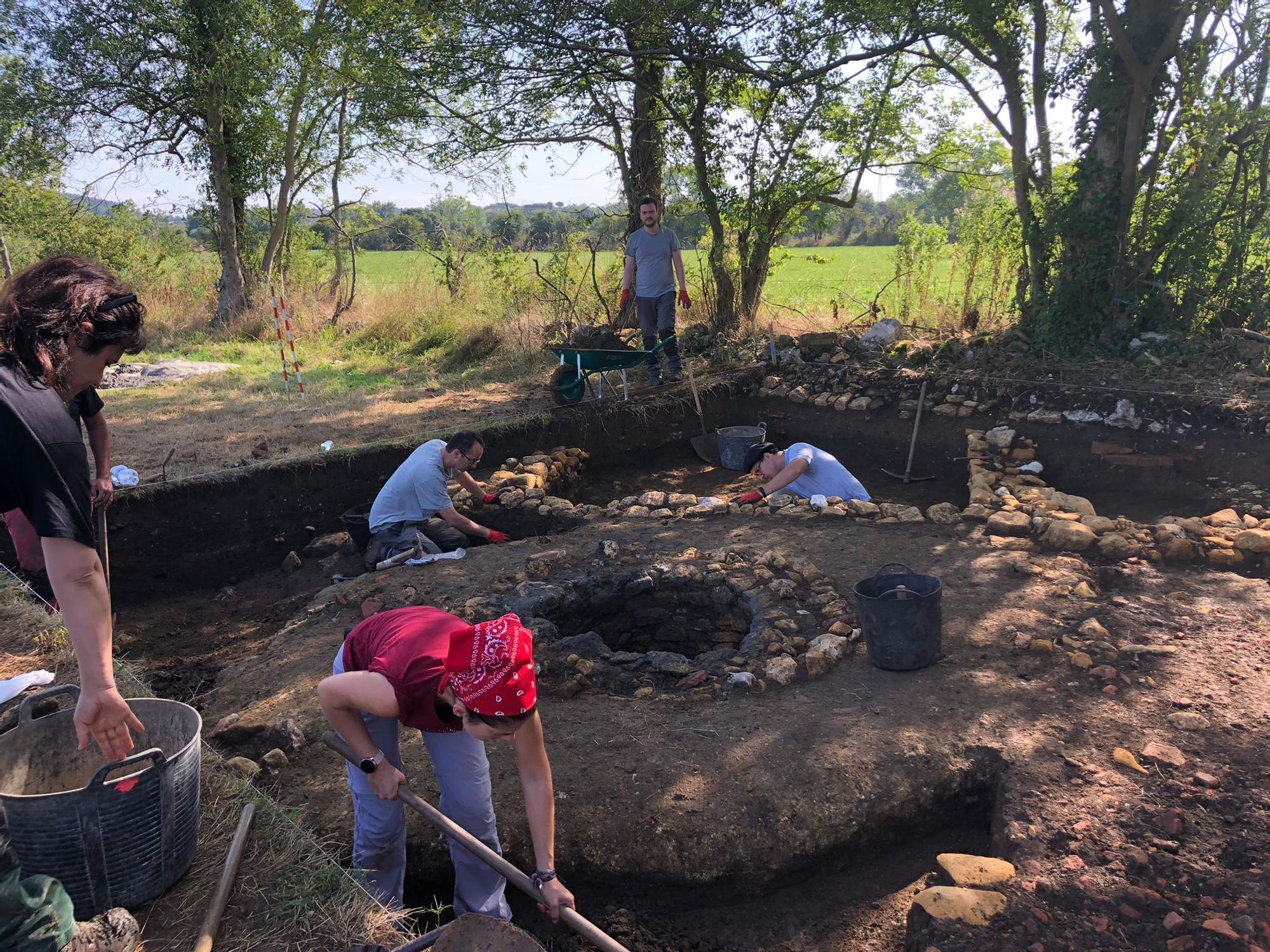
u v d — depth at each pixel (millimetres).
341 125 15906
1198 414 7859
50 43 13914
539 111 11234
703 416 9789
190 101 15133
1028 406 8766
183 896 2641
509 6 10164
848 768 3840
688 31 10500
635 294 10914
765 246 11805
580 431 9148
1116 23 8398
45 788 2826
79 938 2238
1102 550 5957
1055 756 3855
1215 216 9180
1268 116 8711
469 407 9602
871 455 9250
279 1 14797
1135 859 3256
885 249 35500
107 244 18359
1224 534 6004
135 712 2904
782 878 3578
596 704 4473
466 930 2361
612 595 5695
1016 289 10445
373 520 6570
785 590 5453
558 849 3561
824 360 10422
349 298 16531
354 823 3559
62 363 2111
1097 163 9172
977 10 8836
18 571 6238
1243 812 3447
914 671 4582
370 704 2494
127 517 6914
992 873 3281
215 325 16141
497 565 6121
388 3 11445
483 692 2221
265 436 8562
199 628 6191
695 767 3902
